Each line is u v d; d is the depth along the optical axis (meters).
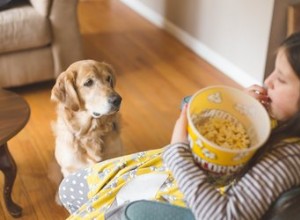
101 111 1.76
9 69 2.64
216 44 3.18
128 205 1.03
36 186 2.01
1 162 1.67
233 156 0.77
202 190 0.80
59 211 1.87
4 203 1.89
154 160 1.30
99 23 3.91
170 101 2.75
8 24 2.48
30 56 2.66
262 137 0.78
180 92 2.86
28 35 2.54
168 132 2.45
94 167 1.37
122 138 2.37
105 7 4.30
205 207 0.79
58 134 1.88
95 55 3.30
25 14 2.53
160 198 1.12
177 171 0.84
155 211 1.00
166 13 3.75
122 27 3.85
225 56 3.12
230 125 0.83
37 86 2.85
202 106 0.84
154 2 3.90
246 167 0.82
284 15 2.67
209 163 0.81
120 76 3.02
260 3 2.67
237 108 0.84
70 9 2.64
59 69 2.77
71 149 1.82
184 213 1.00
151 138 2.39
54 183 2.03
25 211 1.86
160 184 1.19
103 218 1.10
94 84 1.79
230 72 3.09
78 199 1.37
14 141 2.31
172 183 1.18
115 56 3.30
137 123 2.51
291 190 0.78
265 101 0.90
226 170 0.80
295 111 0.81
